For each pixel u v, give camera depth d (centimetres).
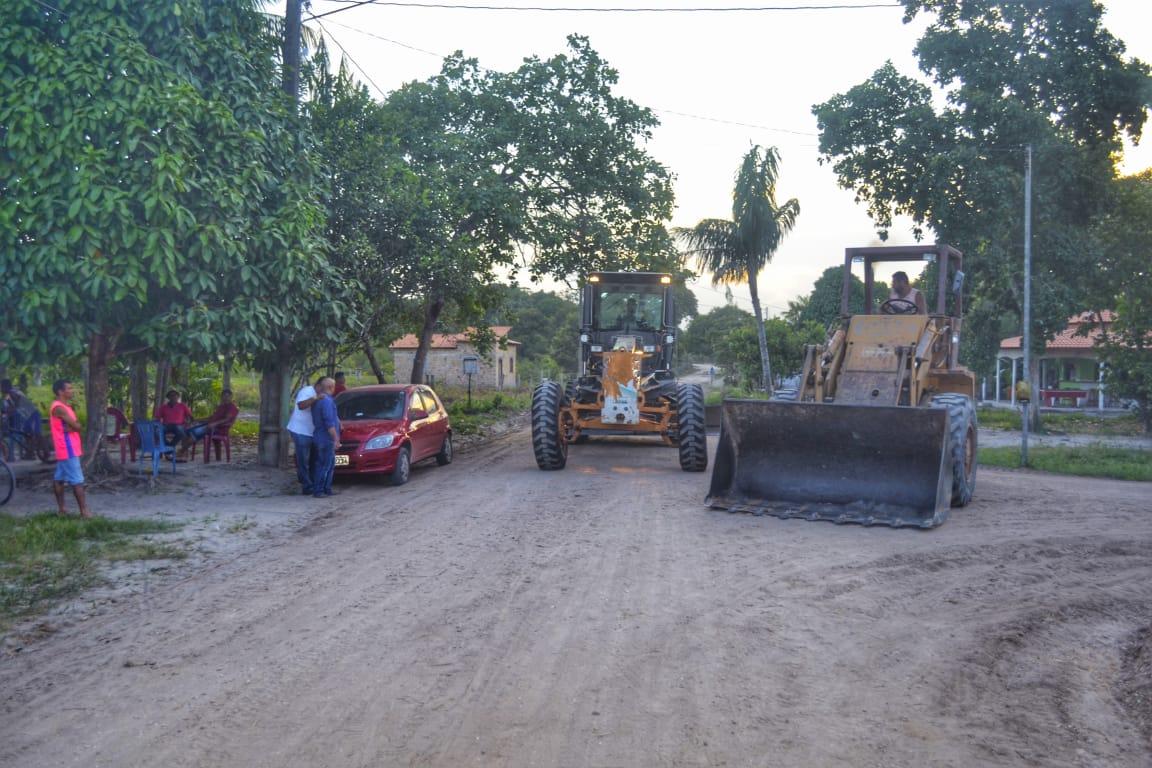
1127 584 766
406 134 1966
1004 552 862
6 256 1017
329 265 1326
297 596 721
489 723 471
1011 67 2253
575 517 1041
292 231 1201
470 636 615
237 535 969
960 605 694
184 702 500
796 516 1015
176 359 1133
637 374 1462
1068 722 480
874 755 436
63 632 635
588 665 556
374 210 1605
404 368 5044
